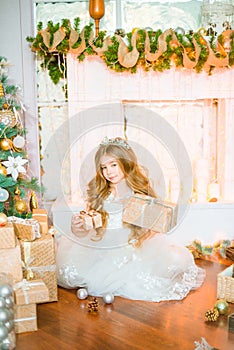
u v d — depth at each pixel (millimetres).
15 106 2436
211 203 2814
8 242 1915
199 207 2811
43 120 2811
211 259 2723
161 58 2605
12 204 2430
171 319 1941
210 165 2951
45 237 2154
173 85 2709
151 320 1938
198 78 2711
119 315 1987
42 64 2746
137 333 1827
